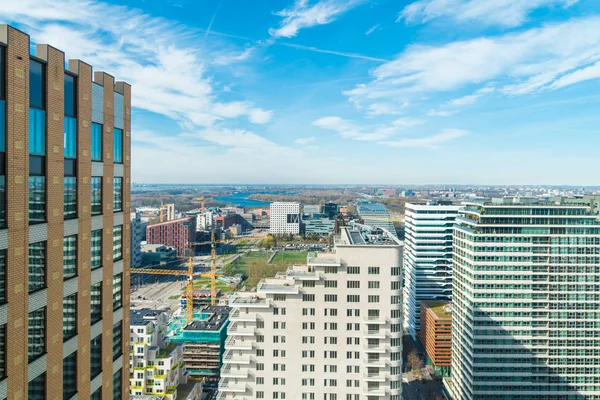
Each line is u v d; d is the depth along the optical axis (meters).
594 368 178.12
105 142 43.75
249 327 116.50
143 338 169.38
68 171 37.56
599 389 177.75
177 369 181.25
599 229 177.75
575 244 178.25
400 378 114.31
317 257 117.44
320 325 114.81
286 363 115.62
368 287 113.56
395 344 113.81
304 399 115.12
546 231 179.88
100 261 43.22
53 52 34.91
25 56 31.50
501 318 181.00
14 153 30.58
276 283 118.81
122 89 47.59
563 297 179.12
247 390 116.69
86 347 40.09
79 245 38.97
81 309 39.31
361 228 146.88
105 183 43.91
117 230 46.91
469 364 185.62
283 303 115.25
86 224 40.06
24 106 31.45
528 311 180.25
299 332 115.25
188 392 179.25
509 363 180.88
